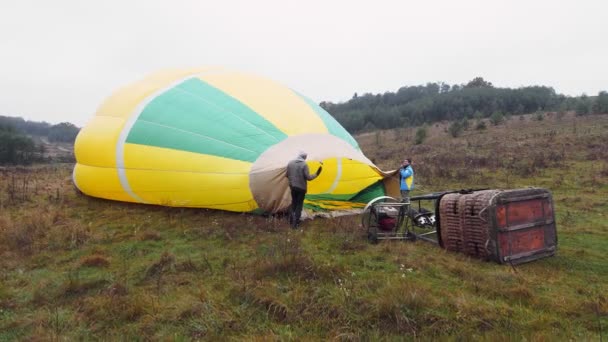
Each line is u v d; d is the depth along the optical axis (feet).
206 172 27.58
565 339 13.16
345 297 15.39
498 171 55.36
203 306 14.96
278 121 28.86
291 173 25.59
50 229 25.59
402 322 13.97
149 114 30.73
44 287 17.10
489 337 13.12
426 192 41.96
